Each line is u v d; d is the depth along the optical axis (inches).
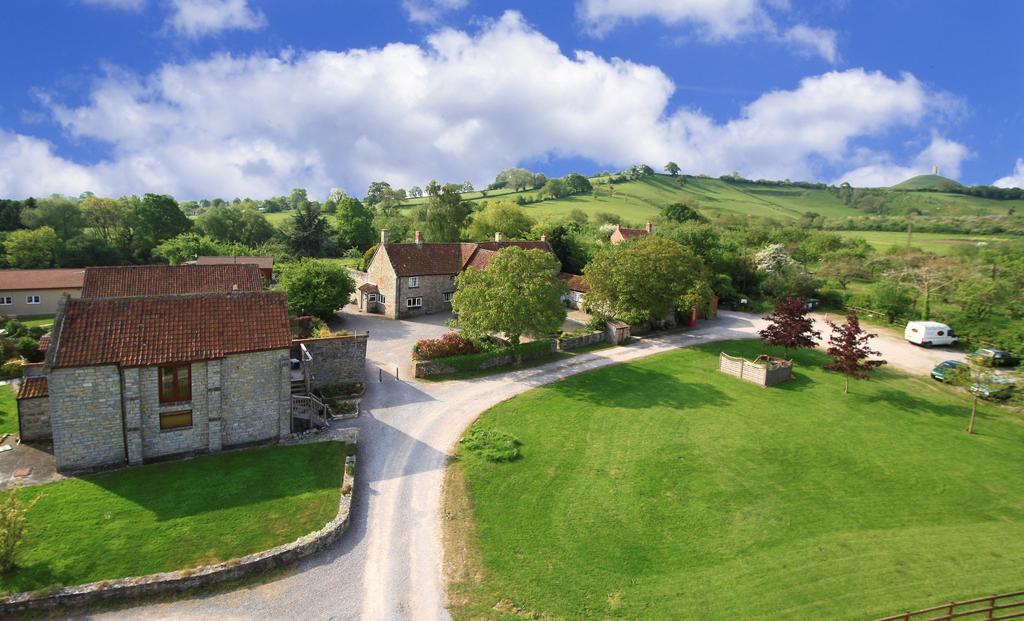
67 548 773.9
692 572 826.2
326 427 1198.3
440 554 830.5
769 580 816.3
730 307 2746.1
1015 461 1229.7
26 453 1031.6
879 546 913.5
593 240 3496.6
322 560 804.6
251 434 1091.3
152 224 3779.5
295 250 4106.8
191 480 956.0
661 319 2218.3
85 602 697.6
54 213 3752.5
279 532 839.1
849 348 1574.8
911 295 2573.8
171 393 1019.9
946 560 884.0
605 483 1051.3
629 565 831.7
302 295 2094.0
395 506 940.0
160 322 1031.6
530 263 1663.4
